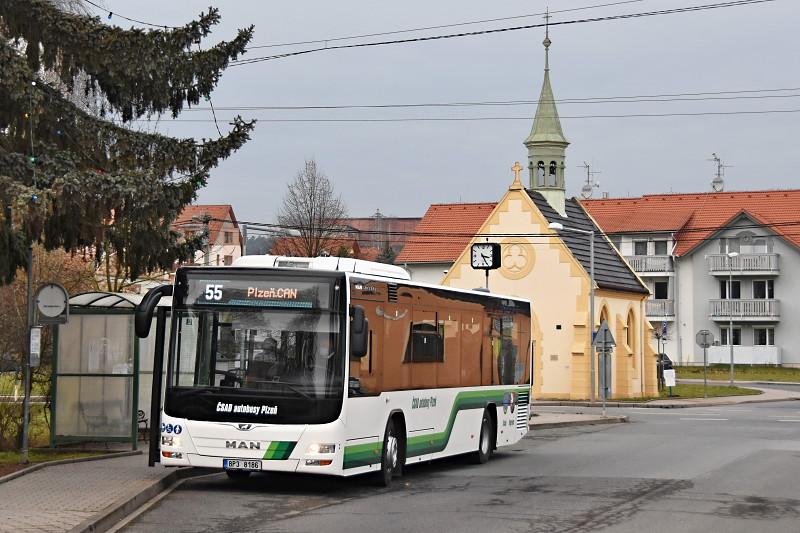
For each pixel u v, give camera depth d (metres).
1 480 16.81
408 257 86.81
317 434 16.70
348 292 17.23
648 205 91.06
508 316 25.39
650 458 24.38
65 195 18.61
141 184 19.25
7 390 27.66
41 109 18.61
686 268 88.00
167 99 20.28
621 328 58.31
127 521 14.01
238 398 16.84
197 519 14.35
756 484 19.09
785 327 85.12
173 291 17.42
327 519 14.47
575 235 59.22
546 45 64.25
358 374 17.48
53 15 19.30
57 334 22.41
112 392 22.22
